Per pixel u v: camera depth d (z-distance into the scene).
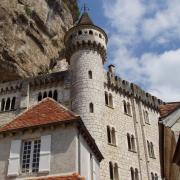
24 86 48.38
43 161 18.06
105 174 38.91
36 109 21.45
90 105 42.66
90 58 46.66
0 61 51.28
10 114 46.53
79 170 17.97
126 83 51.47
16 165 18.36
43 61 58.22
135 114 49.38
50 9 63.09
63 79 47.22
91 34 47.75
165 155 20.05
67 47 48.94
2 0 53.28
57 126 19.12
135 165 44.38
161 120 17.16
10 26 53.16
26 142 19.36
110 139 43.97
